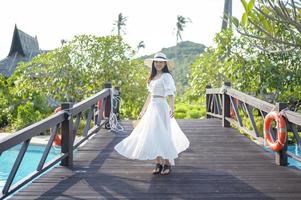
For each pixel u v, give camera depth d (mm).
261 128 9875
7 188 3510
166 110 4695
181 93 33719
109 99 8539
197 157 5820
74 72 12445
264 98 11039
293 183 4418
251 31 8359
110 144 6871
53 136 4543
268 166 5242
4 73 22453
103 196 3945
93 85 12547
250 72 10805
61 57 12570
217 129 8375
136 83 12773
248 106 6621
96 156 5875
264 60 10711
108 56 12633
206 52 13453
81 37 12750
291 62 10633
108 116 8508
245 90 10961
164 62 4734
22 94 12617
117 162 5480
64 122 5109
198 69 13477
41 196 3936
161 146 4516
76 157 5797
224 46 11359
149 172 4930
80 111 5633
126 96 12570
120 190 4148
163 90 4707
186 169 5086
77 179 4578
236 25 3469
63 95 12609
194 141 7105
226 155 5957
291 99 10969
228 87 8383
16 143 3402
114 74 12531
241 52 11242
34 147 9633
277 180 4543
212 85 12992
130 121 9820
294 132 4883
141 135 4641
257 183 4418
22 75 12594
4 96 13102
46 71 12516
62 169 5047
